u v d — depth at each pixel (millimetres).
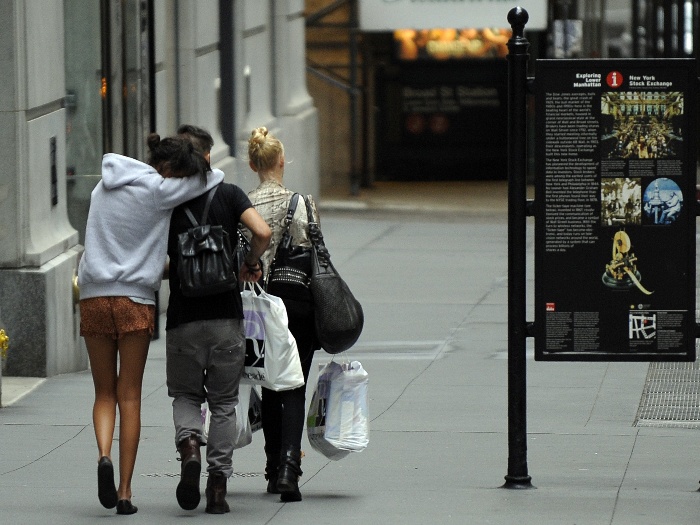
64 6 44250
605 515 23594
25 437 31703
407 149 103562
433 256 65750
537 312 25562
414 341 45969
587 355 25578
